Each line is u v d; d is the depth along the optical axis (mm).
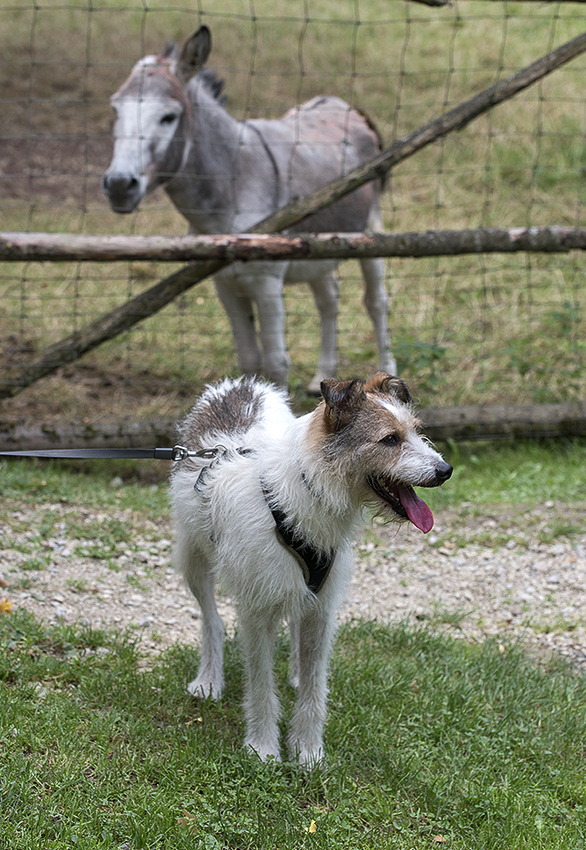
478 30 15117
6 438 6633
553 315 7906
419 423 3439
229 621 4777
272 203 6926
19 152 12156
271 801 3316
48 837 3016
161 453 3871
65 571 5090
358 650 4461
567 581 5477
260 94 13477
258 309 6809
